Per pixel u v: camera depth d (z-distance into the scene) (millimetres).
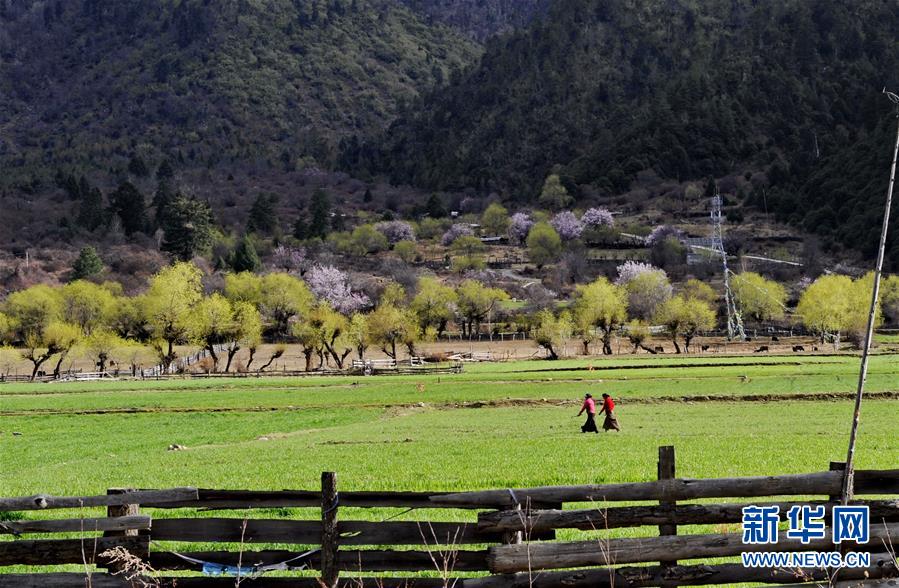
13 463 60969
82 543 19312
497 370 154125
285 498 20188
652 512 19359
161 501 20250
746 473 39750
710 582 19203
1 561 19906
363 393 117000
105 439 75562
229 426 84750
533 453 51344
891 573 19172
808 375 120000
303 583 19703
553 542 19359
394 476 42719
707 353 195375
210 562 20188
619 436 60844
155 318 181750
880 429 61469
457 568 19672
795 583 19250
